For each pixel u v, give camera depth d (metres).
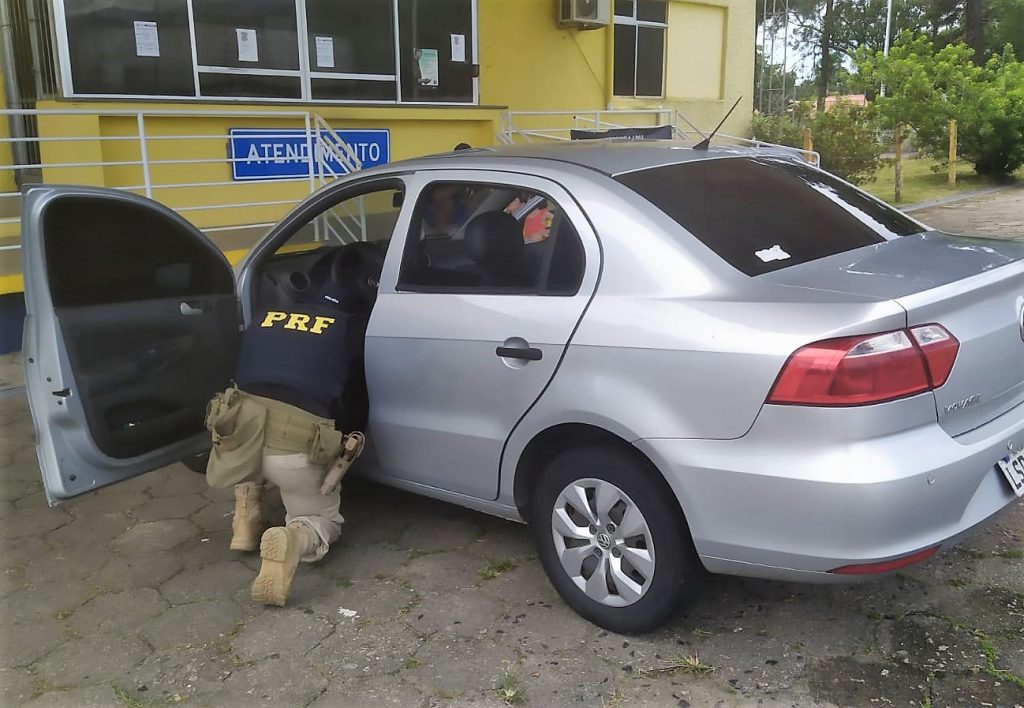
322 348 3.39
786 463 2.42
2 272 6.29
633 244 2.83
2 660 2.98
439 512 4.04
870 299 2.45
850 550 2.38
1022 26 30.59
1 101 7.54
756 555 2.54
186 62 7.77
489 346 3.08
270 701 2.72
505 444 3.11
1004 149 18.47
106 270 3.26
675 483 2.62
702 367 2.54
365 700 2.71
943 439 2.46
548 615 3.12
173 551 3.74
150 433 3.44
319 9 8.61
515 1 10.75
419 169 3.55
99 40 7.21
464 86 10.02
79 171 7.21
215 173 8.07
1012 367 2.72
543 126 11.49
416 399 3.38
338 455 3.34
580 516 3.00
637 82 12.90
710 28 13.81
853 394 2.34
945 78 18.92
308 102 8.49
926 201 15.35
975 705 2.54
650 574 2.80
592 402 2.77
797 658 2.81
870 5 46.28
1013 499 2.66
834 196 3.42
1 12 7.43
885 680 2.68
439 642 2.99
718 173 3.28
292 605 3.26
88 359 3.20
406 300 3.38
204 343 3.68
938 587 3.16
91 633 3.13
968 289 2.57
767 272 2.72
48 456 3.13
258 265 4.10
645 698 2.66
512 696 2.69
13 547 3.81
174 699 2.75
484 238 3.17
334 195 3.89
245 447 3.30
